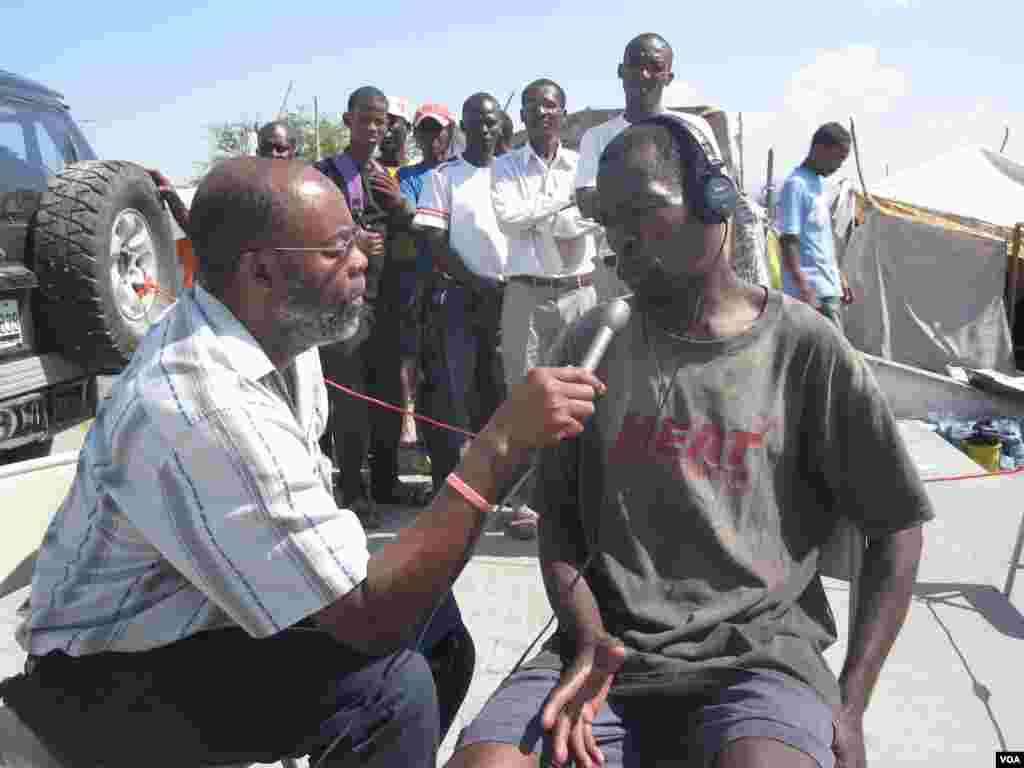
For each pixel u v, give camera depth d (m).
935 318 11.03
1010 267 11.74
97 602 1.65
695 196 1.71
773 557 1.78
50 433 4.59
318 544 1.49
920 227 10.93
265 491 1.48
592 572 1.88
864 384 1.74
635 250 1.73
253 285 1.60
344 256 1.61
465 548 1.52
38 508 3.86
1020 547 3.75
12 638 3.37
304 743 1.75
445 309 4.51
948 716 2.85
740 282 1.84
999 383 8.45
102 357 4.61
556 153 4.30
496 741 1.60
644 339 1.83
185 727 1.69
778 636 1.72
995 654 3.25
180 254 6.22
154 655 1.68
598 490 1.87
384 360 4.92
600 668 1.62
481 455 1.51
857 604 1.79
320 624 1.53
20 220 4.46
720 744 1.56
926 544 4.37
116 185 4.62
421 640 2.00
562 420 1.49
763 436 1.76
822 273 6.28
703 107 5.63
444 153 5.77
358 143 4.49
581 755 1.60
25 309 4.42
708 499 1.76
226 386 1.52
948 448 6.70
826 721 1.60
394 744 1.74
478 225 4.46
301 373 1.95
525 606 3.65
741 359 1.78
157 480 1.51
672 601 1.76
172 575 1.64
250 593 1.50
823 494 1.87
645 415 1.80
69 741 1.70
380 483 5.06
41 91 5.12
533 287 4.21
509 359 4.31
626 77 3.99
